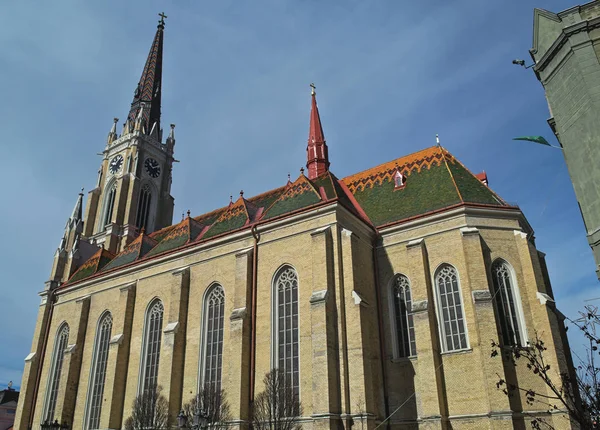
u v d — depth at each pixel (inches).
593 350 644.1
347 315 1432.1
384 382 1502.2
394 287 1635.1
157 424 1571.1
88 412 1958.7
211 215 2434.8
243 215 1893.5
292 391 1419.8
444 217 1611.7
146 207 3420.3
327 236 1520.7
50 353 2266.2
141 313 1939.0
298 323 1499.8
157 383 1720.0
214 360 1652.3
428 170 1889.8
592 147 858.1
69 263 2640.3
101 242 3157.0
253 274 1651.1
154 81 3993.6
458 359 1427.2
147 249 2230.6
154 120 3838.6
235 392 1472.7
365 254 1632.6
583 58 899.4
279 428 1295.5
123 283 2085.4
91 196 3415.4
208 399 1457.9
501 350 1368.1
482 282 1464.1
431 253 1595.7
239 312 1576.0
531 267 1512.1
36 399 2222.0
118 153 3528.5
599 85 867.4
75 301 2263.8
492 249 1552.7
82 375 2052.2
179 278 1825.8
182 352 1727.4
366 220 1695.4
